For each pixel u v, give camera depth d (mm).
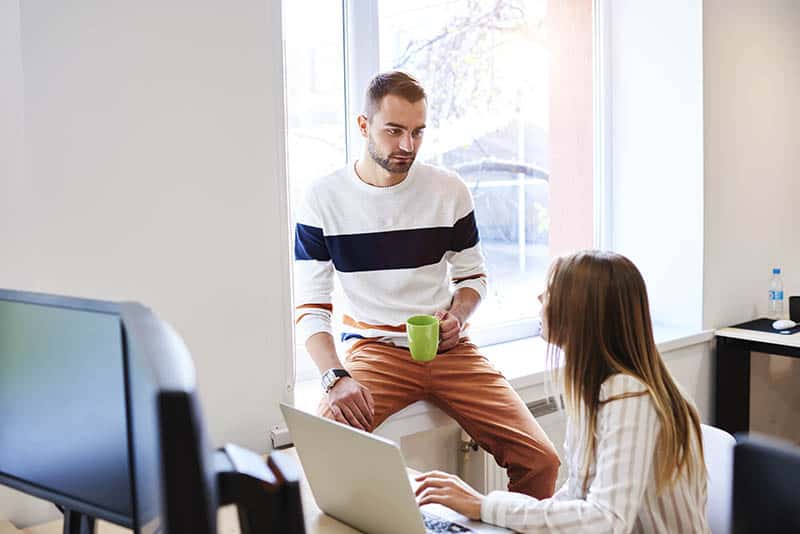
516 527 1339
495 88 2934
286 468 634
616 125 3260
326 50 2459
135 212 1820
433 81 2754
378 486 1203
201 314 1930
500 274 3010
